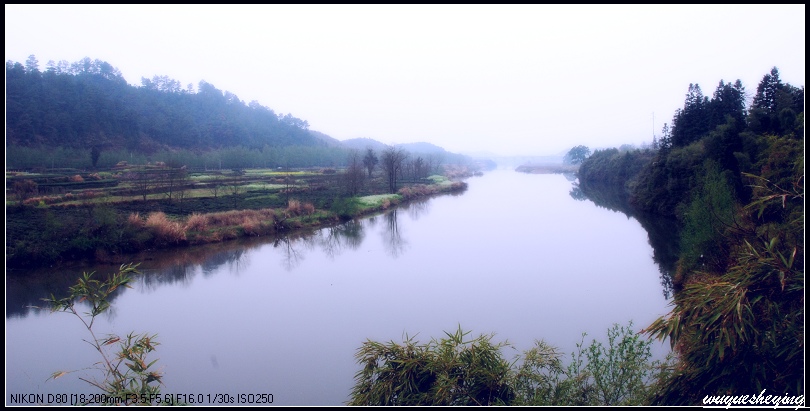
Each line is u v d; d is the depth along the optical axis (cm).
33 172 5116
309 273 2291
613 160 7481
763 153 2209
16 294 1936
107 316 1675
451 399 690
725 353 631
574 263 2372
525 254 2605
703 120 4644
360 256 2675
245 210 3584
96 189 4200
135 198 3950
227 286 2066
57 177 4650
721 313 629
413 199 5716
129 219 2786
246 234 3198
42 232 2509
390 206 4959
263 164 9306
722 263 1394
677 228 3288
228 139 11319
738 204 1694
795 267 634
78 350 1353
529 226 3584
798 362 596
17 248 2288
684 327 675
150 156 7350
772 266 643
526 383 733
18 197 3281
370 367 762
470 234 3294
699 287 680
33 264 2294
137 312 1717
